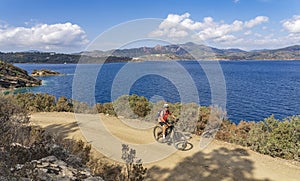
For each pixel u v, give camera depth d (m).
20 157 4.62
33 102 15.41
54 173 4.34
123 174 5.80
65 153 5.75
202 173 6.48
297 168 6.93
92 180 4.48
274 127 9.15
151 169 6.56
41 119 12.30
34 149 5.20
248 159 7.52
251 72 80.81
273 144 8.20
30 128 8.37
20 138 6.47
